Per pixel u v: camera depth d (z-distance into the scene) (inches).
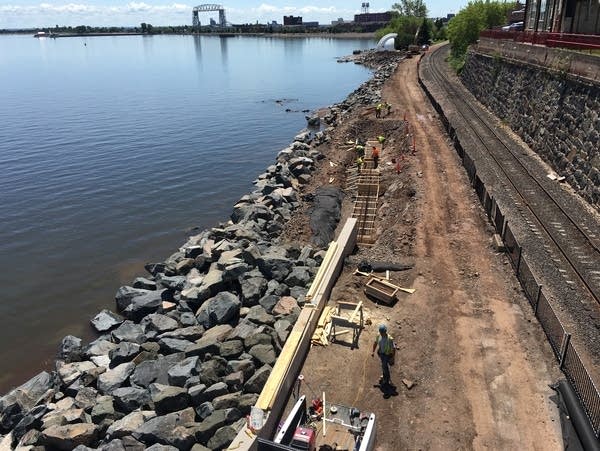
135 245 1230.3
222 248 985.5
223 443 521.7
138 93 3641.7
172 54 7608.3
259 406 525.3
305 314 679.1
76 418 599.2
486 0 3289.9
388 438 515.8
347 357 636.7
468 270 808.3
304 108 2940.5
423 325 682.8
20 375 773.3
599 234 867.4
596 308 684.7
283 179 1414.9
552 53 1347.2
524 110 1507.1
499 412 538.0
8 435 613.6
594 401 496.4
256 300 802.2
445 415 539.2
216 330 733.9
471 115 1855.3
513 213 973.2
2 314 940.6
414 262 840.9
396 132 1771.7
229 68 5270.7
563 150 1162.0
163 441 536.4
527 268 731.4
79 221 1384.1
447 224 971.3
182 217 1401.3
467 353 625.0
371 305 737.0
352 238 942.4
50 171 1819.6
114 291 1014.4
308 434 468.8
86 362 734.5
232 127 2470.5
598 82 1037.8
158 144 2167.8
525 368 595.2
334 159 1622.8
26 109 3038.9
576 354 549.6
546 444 498.6
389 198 1219.9
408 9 6235.2
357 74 4458.7
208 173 1774.1
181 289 896.3
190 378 623.5
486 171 1213.1
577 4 1654.8
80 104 3193.9
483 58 2188.7
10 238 1284.4
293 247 994.1
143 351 725.3
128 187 1644.9
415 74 3144.7
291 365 587.5
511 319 682.8
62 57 7377.0
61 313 940.0
